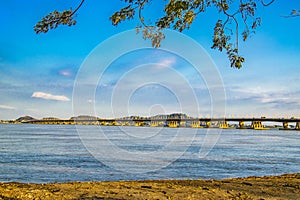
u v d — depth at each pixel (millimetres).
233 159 31344
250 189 9805
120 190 9227
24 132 96125
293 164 27750
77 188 9328
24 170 22172
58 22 9078
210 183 10773
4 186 8984
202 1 9391
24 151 36688
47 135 77000
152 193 8930
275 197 8828
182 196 8703
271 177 12391
